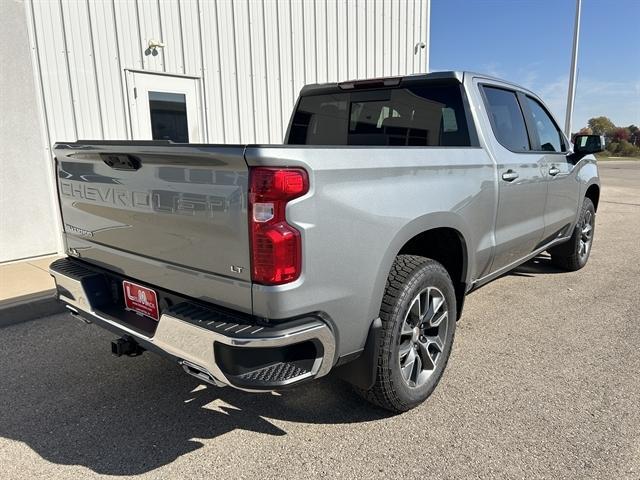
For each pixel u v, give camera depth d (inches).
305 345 86.8
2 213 219.5
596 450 98.3
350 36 351.3
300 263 80.5
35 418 111.1
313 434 105.0
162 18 257.1
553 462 94.9
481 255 133.8
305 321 83.2
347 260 88.0
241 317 83.7
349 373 100.6
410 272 103.1
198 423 109.5
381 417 111.0
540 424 107.3
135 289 104.7
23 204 224.5
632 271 231.5
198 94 277.7
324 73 338.3
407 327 107.8
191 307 89.3
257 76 300.8
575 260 223.5
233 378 80.5
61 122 232.1
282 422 109.7
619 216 413.7
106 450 100.0
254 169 77.3
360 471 93.1
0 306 165.2
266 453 98.9
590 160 218.2
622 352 142.8
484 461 95.4
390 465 94.7
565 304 184.9
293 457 97.5
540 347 146.6
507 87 155.9
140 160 93.9
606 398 117.7
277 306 79.4
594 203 237.6
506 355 141.3
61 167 120.4
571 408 113.5
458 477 91.1
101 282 113.0
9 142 217.3
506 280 217.5
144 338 95.3
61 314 174.1
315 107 168.2
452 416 110.7
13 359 139.8
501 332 158.2
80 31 232.2
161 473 93.2
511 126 155.5
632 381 125.8
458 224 118.6
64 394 121.3
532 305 183.9
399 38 390.0
